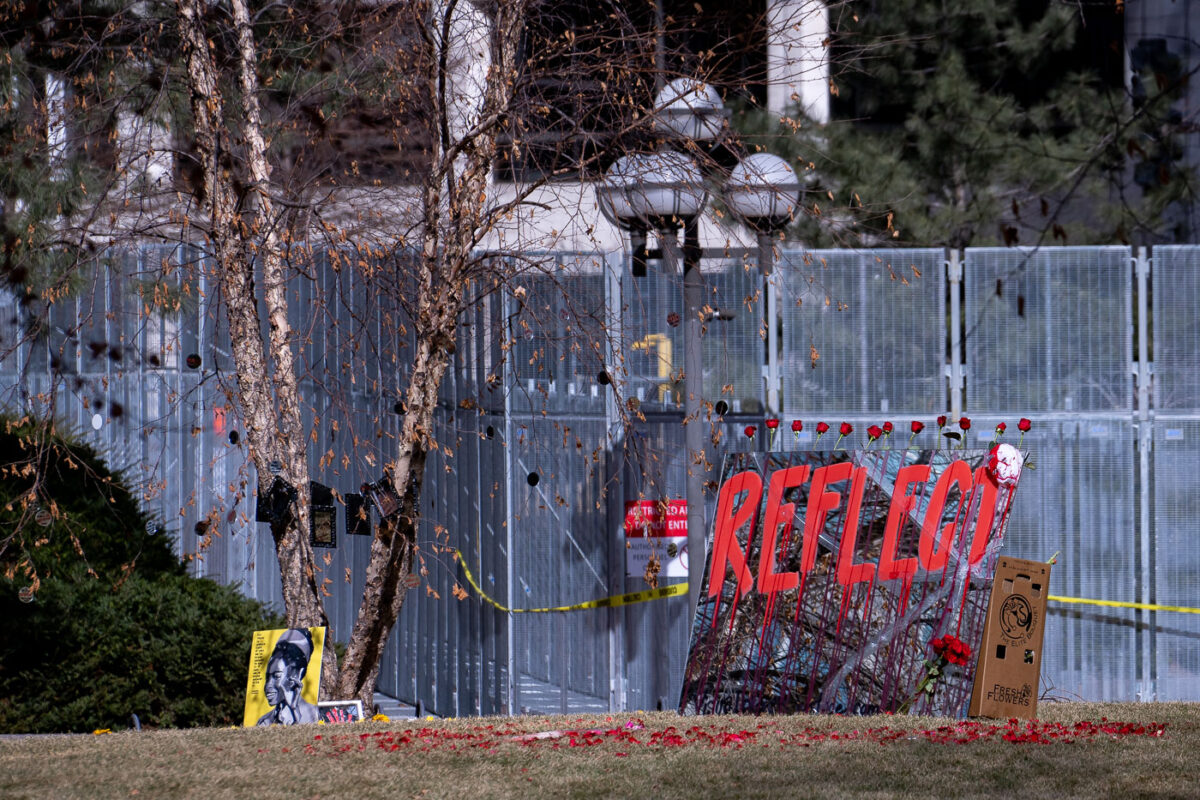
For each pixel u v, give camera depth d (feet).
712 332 127.13
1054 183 157.69
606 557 126.72
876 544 87.66
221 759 69.92
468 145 102.89
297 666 91.81
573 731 78.28
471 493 139.85
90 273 137.08
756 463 91.09
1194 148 171.83
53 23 134.51
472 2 110.32
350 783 62.85
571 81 106.32
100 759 70.59
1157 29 173.58
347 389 164.04
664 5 134.72
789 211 106.01
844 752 68.64
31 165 127.24
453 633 144.36
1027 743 71.10
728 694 88.48
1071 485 127.03
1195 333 126.72
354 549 160.04
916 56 168.76
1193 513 126.52
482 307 134.82
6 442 156.56
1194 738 72.69
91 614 117.39
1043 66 171.94
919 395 127.54
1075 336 127.44
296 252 108.37
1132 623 126.11
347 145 138.82
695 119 104.68
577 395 129.18
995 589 83.20
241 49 108.68
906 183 157.99
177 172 125.39
